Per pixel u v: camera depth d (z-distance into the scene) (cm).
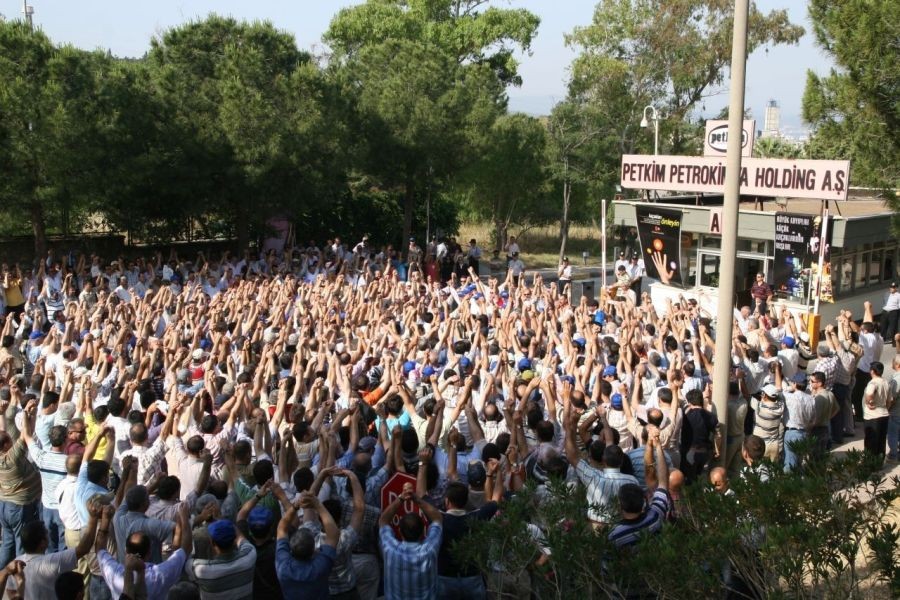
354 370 1232
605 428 916
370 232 3744
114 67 2692
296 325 1627
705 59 4350
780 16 4325
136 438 876
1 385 1179
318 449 890
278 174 2908
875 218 2214
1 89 2341
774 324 1712
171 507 762
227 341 1280
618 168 4200
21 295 2161
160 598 654
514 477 802
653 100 4394
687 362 1242
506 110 5528
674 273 2430
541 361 1334
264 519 692
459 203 4344
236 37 2995
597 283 3350
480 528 624
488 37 5725
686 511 668
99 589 737
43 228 2573
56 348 1336
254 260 2856
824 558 576
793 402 1195
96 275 2312
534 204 4125
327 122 2953
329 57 5619
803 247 2075
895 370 1323
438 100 3353
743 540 593
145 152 2680
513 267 3125
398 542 659
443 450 909
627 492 683
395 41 3572
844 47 1382
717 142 2206
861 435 1480
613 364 1321
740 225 2255
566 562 602
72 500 813
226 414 956
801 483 595
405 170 3438
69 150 2398
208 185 2833
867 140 1412
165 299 1792
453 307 1978
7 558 938
